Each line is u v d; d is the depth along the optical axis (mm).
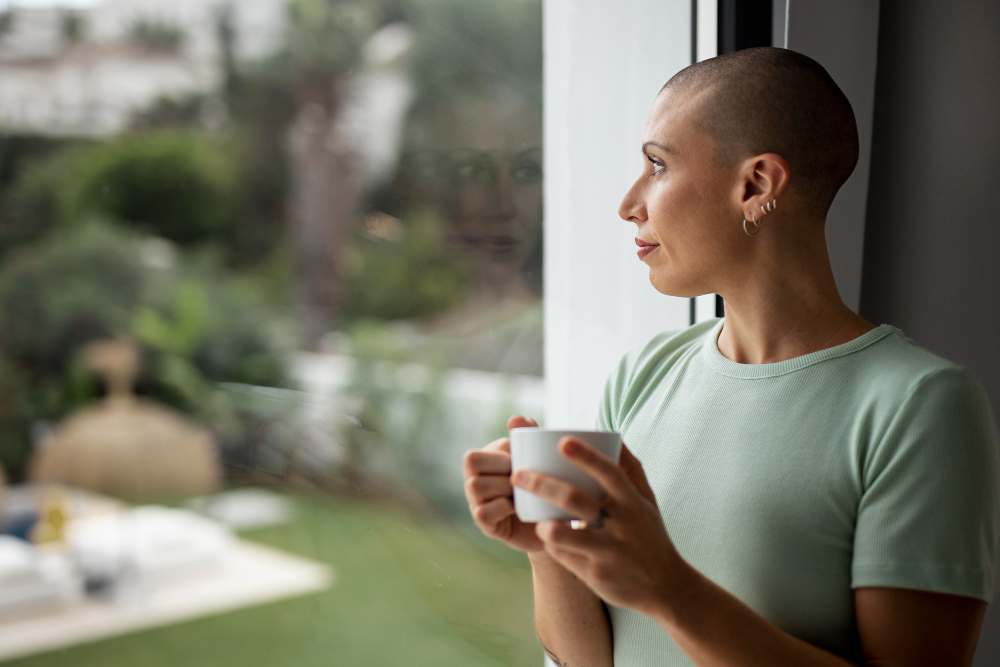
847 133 673
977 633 555
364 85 4660
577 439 481
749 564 630
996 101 925
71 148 3770
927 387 583
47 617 1932
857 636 602
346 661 1936
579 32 1360
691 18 1152
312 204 4922
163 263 4211
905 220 1020
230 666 2004
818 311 683
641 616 704
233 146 4848
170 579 2150
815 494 613
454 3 3305
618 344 1345
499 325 3160
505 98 2826
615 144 1332
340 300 4539
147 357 3650
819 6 969
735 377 707
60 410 3070
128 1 4066
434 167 3709
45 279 3424
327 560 2039
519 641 1616
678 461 713
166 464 2289
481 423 3100
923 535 545
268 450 2184
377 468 2074
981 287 947
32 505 2164
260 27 4879
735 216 666
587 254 1386
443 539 1951
